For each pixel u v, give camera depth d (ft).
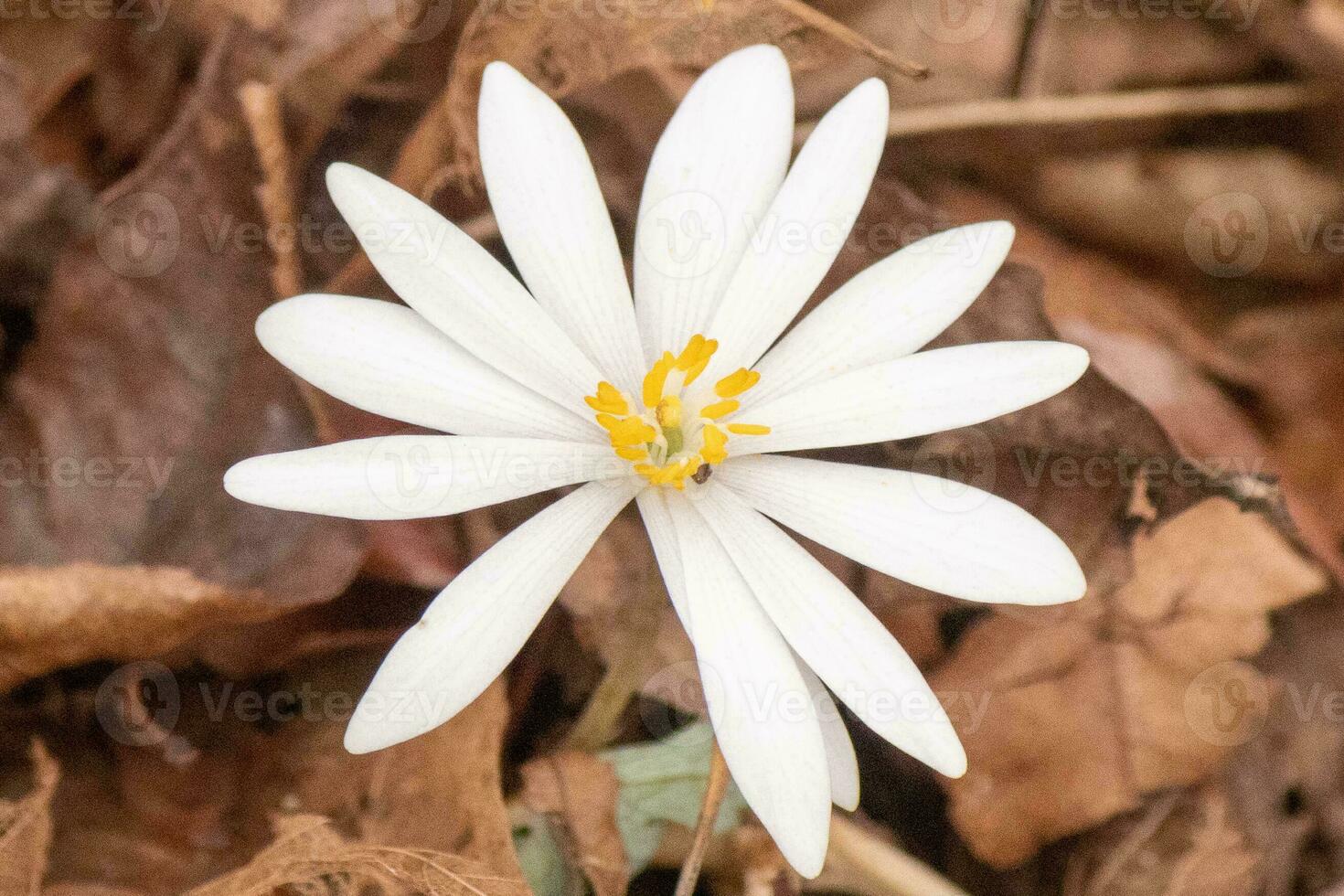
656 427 0.58
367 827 0.61
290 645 0.62
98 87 0.68
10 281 0.65
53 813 0.61
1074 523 0.65
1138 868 0.67
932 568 0.57
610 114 0.67
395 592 0.63
